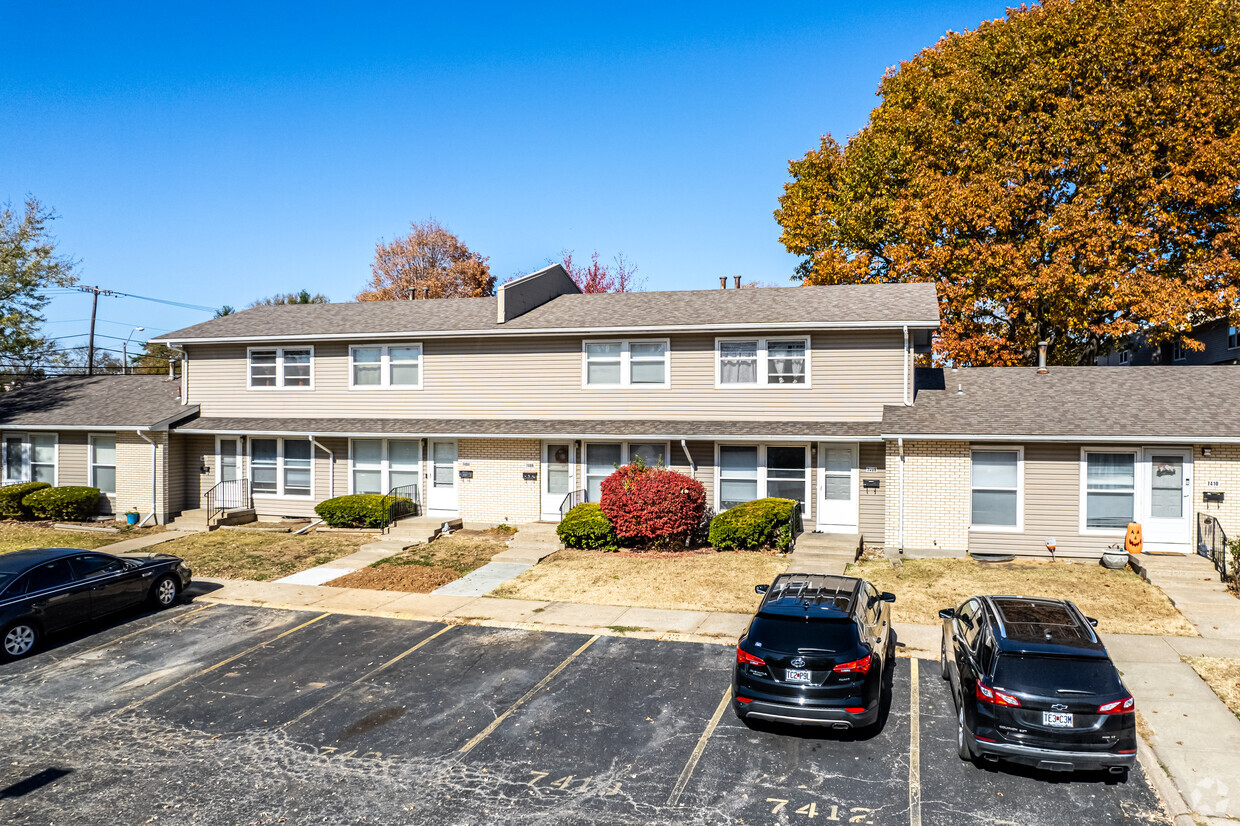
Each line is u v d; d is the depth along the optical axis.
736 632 14.53
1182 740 9.86
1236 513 18.06
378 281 63.41
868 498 21.03
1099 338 31.75
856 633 10.13
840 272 33.19
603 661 13.22
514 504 24.03
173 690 12.32
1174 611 14.76
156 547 22.48
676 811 8.55
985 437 18.81
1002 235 30.34
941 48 35.38
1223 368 21.52
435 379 24.84
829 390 21.58
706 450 22.36
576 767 9.59
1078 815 8.40
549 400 23.75
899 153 32.28
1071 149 28.50
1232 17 27.95
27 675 13.08
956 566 18.38
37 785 9.36
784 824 8.27
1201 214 28.78
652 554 20.52
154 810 8.75
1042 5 31.53
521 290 25.42
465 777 9.39
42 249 36.09
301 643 14.51
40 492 26.39
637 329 22.48
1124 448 18.81
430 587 18.08
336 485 25.64
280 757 9.99
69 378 32.66
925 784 9.09
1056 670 8.95
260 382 26.53
